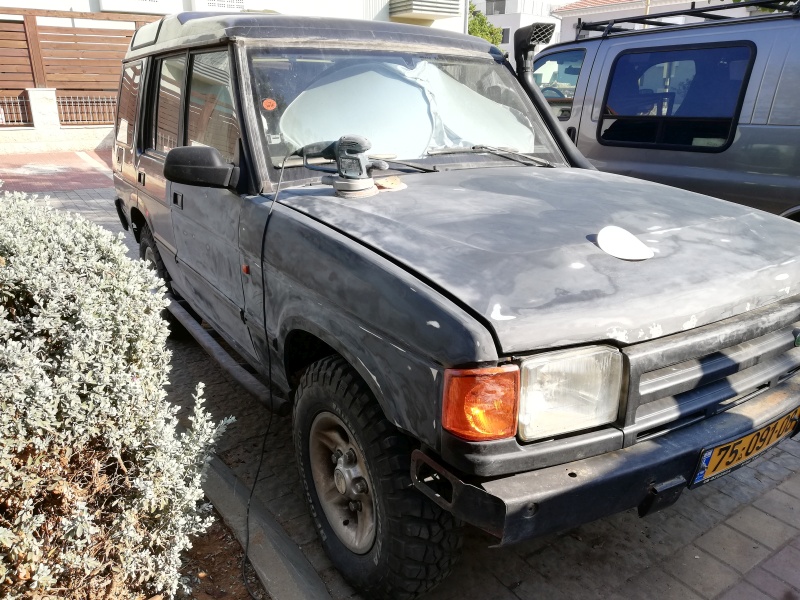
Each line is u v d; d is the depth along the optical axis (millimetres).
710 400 2129
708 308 2021
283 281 2553
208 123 3334
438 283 1917
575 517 1865
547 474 1853
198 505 2838
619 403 1940
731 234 2398
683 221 2461
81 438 1857
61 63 15828
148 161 4266
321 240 2309
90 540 1903
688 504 3115
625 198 2715
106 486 1959
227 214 2998
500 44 38594
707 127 5262
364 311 2074
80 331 1859
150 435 2004
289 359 2686
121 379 1896
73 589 1899
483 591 2572
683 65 5473
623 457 1935
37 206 2449
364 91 3148
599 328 1854
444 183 2844
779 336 2342
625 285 1972
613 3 31109
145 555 2029
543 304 1847
